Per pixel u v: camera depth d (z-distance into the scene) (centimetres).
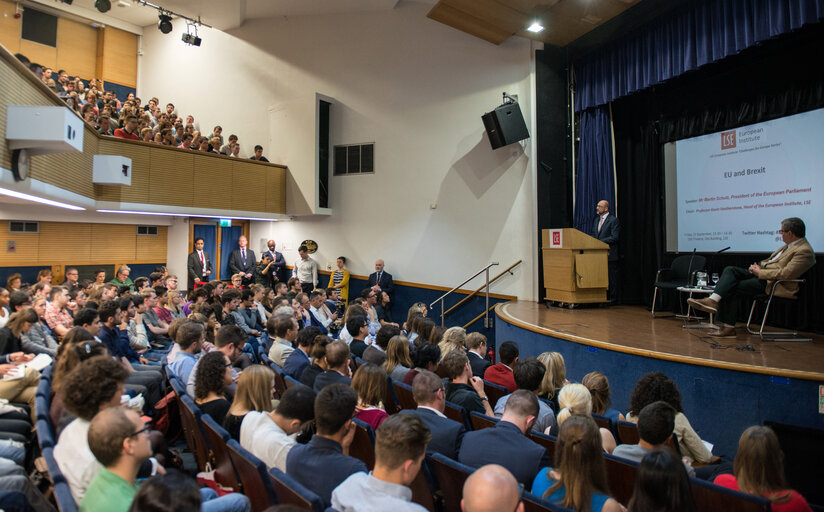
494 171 830
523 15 692
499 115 761
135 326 516
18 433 314
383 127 945
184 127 1080
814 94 528
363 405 292
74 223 892
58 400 279
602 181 754
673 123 692
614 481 223
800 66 540
